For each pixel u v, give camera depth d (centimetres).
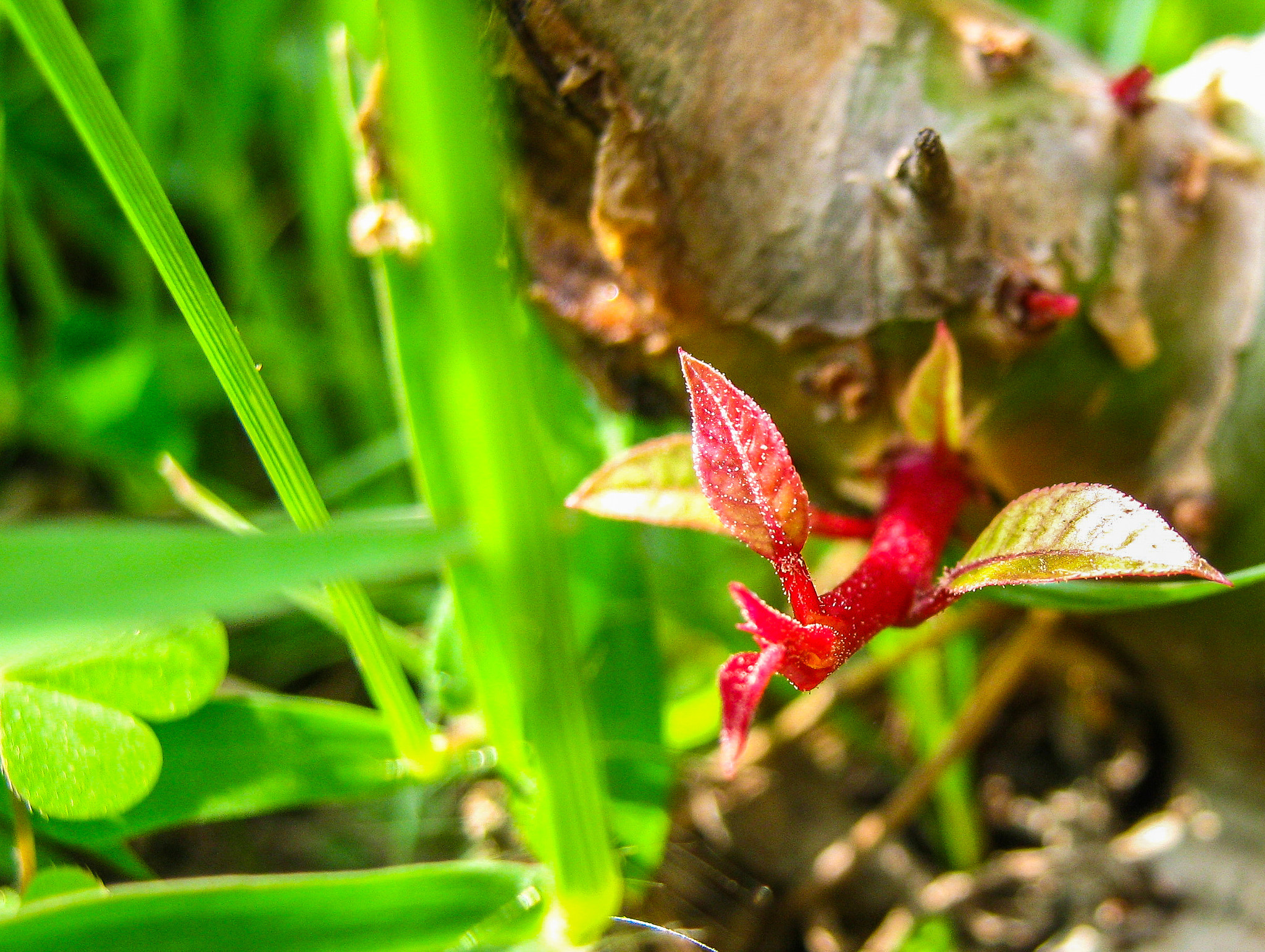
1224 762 18
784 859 20
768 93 14
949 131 14
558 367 18
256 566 10
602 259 15
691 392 11
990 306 14
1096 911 18
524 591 13
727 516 11
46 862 15
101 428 22
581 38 13
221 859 19
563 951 14
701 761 19
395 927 14
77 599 10
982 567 12
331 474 23
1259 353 14
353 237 15
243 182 24
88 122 12
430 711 19
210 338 13
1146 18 22
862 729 20
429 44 12
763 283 14
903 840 20
